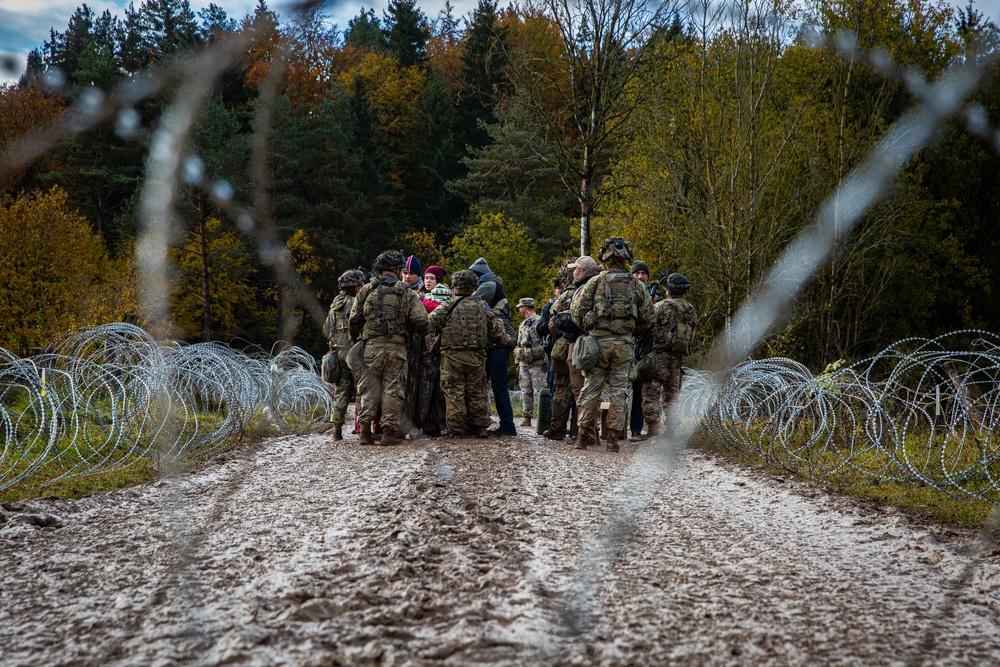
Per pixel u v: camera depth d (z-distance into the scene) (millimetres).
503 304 10422
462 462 6898
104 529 4633
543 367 12875
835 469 7055
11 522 4734
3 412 6215
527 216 40594
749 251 11102
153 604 2809
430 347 9773
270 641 2424
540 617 2574
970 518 5379
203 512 4168
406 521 4180
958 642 2760
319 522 4273
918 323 20891
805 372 7684
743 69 12867
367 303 8664
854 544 4594
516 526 4215
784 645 2631
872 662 2516
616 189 18406
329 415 11367
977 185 19766
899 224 17156
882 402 7238
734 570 3637
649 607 2879
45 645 2516
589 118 13297
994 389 6676
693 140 14977
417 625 2633
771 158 11031
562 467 6742
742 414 7926
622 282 8602
